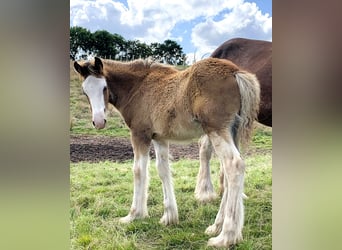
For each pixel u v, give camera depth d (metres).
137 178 1.89
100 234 1.81
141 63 1.94
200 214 1.94
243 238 1.68
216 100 1.56
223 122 1.57
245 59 2.29
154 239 1.76
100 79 1.82
